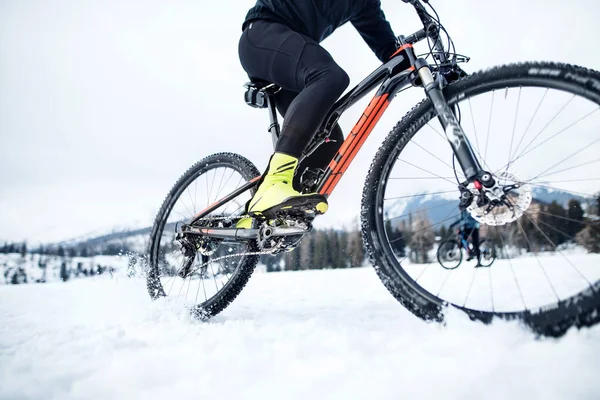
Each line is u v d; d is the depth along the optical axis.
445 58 1.54
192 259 2.27
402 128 1.55
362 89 1.71
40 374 1.21
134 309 2.30
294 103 1.66
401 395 0.87
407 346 1.19
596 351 0.98
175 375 1.10
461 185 1.35
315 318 1.71
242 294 3.68
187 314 2.05
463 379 0.92
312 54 1.67
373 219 1.54
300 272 9.84
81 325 1.92
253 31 1.83
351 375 1.00
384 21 1.92
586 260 3.58
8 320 2.40
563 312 1.14
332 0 1.74
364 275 6.51
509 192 1.29
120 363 1.25
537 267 3.98
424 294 1.43
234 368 1.11
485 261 5.26
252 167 2.23
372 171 1.57
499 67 1.37
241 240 1.97
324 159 1.97
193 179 2.50
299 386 0.96
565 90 1.24
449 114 1.37
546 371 0.90
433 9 1.57
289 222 1.63
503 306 1.79
